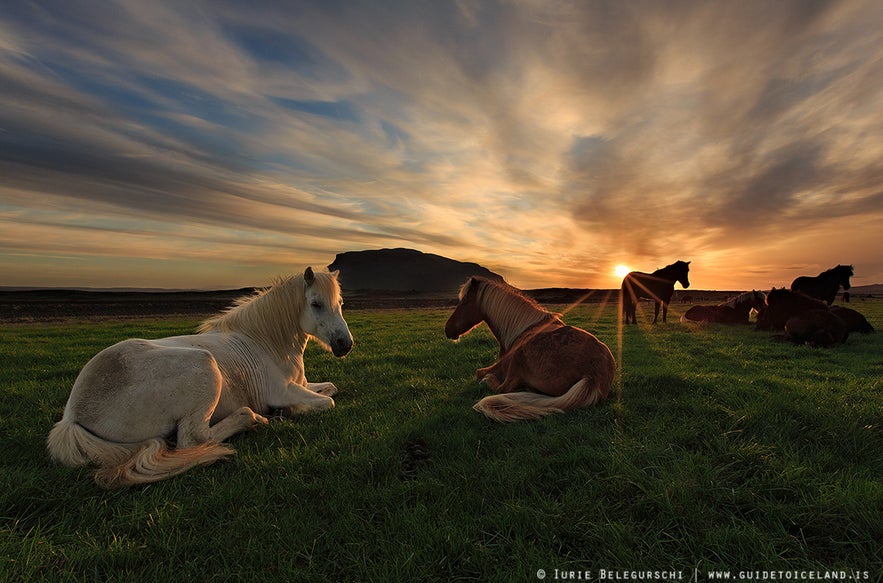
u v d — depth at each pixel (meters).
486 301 5.07
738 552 2.00
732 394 4.29
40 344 9.67
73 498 2.54
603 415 3.85
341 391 5.31
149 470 2.74
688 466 2.71
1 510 2.40
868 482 2.47
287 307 4.46
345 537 2.16
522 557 1.99
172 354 3.23
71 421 2.96
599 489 2.54
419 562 1.95
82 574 1.94
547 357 4.24
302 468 2.90
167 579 1.87
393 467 2.93
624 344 9.14
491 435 3.51
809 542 2.11
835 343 8.41
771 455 2.87
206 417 3.26
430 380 5.70
